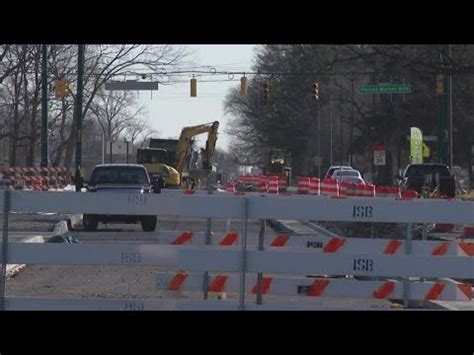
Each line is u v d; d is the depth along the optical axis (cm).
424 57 9938
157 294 3447
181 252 2670
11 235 5409
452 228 6731
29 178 10594
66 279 3938
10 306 2647
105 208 2680
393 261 2686
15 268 4138
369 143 16812
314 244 3064
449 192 8812
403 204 2702
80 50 11069
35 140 13600
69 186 10850
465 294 2739
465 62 10881
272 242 3055
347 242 2842
